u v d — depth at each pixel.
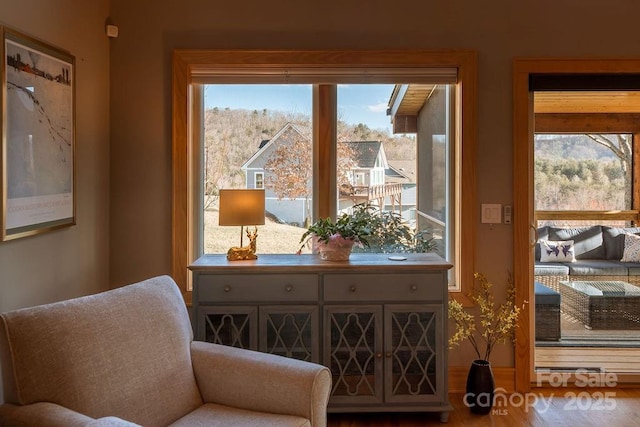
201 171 3.00
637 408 2.70
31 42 2.09
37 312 1.50
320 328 2.48
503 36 2.89
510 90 2.89
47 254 2.27
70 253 2.47
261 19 2.88
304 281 2.47
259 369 1.79
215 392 1.85
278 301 2.47
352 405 2.49
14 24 2.00
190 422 1.68
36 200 2.14
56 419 1.33
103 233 2.82
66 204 2.39
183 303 2.02
